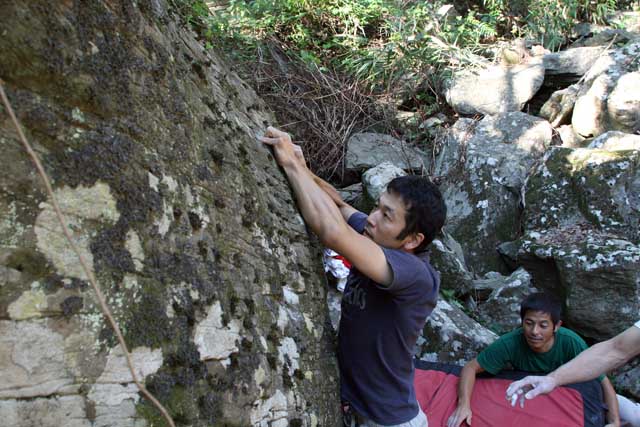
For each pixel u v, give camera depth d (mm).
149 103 1535
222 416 1533
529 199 5105
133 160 1421
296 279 2211
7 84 1168
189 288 1516
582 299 4293
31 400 1156
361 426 2350
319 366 2188
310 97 5582
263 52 5707
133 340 1326
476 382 3449
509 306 4492
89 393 1234
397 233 2164
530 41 7176
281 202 2275
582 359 2416
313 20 6148
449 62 6328
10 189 1151
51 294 1193
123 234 1352
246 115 2492
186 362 1446
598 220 4773
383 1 6270
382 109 5922
